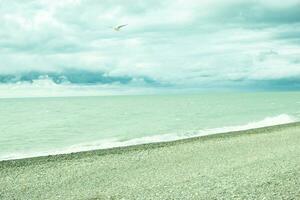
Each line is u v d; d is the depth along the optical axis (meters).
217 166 20.36
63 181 17.81
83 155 24.89
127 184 16.78
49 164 21.94
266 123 49.53
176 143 29.88
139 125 49.31
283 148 26.48
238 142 29.88
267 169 18.97
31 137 38.53
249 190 14.94
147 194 14.84
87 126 49.12
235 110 79.94
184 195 14.49
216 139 31.72
